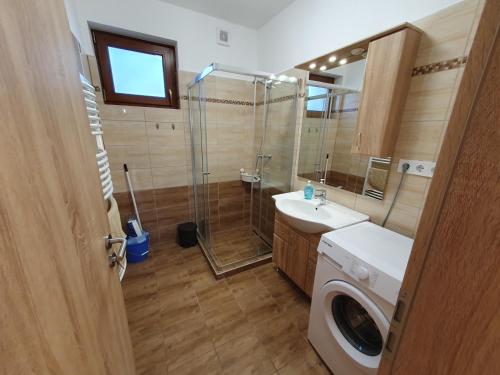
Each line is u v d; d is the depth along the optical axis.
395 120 1.27
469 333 0.36
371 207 1.54
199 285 1.97
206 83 2.32
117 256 0.83
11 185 0.32
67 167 0.52
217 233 2.85
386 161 1.40
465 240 0.35
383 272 0.95
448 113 1.11
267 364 1.32
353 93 1.57
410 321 0.47
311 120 2.00
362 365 1.03
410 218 1.32
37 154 0.40
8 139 0.32
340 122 1.71
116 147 2.16
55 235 0.43
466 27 1.01
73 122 0.60
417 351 0.46
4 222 0.30
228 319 1.62
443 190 0.38
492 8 0.30
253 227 2.94
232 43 2.46
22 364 0.32
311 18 1.87
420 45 1.18
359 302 1.03
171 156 2.46
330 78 1.75
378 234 1.31
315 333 1.35
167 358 1.34
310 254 1.62
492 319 0.33
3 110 0.32
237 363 1.32
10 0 0.35
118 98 2.11
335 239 1.24
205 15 2.25
